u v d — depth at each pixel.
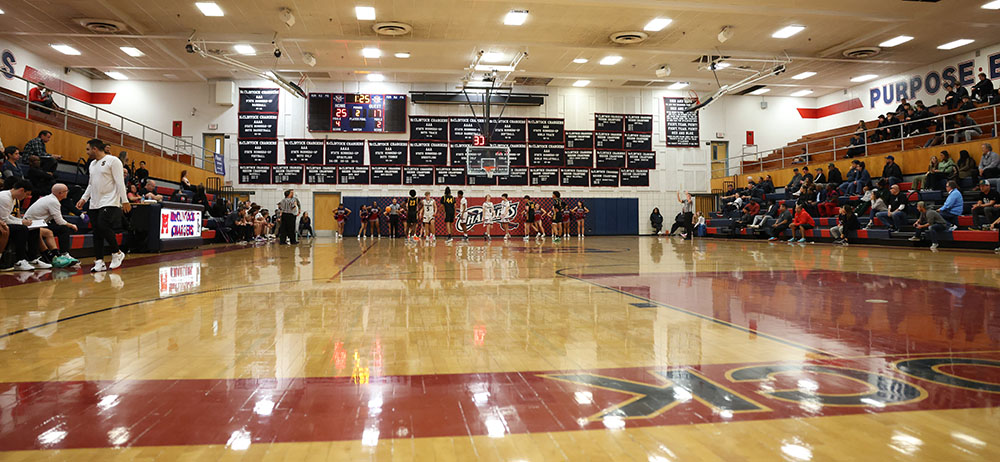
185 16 12.00
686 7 11.50
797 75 16.98
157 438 1.23
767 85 18.16
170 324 2.65
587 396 1.54
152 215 8.45
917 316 2.83
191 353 2.06
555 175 18.67
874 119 17.62
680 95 19.39
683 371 1.79
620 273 5.29
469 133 18.23
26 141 8.84
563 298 3.56
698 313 2.96
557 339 2.31
